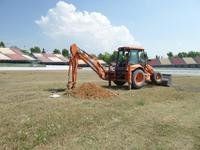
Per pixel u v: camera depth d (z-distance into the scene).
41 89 18.86
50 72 51.41
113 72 19.62
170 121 10.71
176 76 38.88
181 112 12.40
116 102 13.67
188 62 81.44
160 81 21.22
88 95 14.70
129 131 9.26
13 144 7.59
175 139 8.68
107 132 9.04
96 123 9.95
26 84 23.45
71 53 16.89
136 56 19.41
